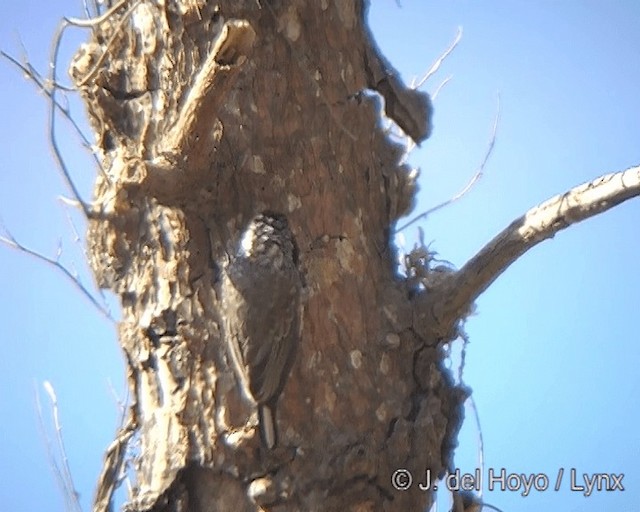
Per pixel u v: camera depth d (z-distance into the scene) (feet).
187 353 24.11
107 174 24.06
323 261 24.20
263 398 24.04
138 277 24.18
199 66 24.20
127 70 24.23
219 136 24.12
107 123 24.21
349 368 24.16
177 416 24.08
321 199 24.23
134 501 24.04
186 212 24.11
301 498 24.03
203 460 24.04
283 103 24.23
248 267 24.08
